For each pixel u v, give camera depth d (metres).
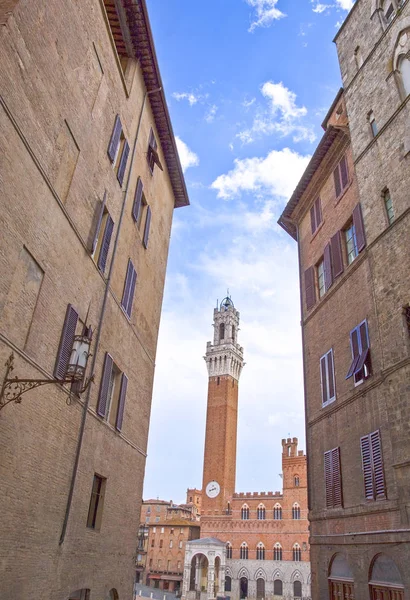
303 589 90.44
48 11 13.34
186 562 97.12
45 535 12.91
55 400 13.75
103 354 17.78
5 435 11.20
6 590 10.95
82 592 16.02
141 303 23.48
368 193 20.00
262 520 100.31
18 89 11.75
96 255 17.22
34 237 12.62
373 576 15.99
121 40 21.75
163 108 25.20
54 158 13.88
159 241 27.42
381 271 18.08
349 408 19.58
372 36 22.22
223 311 137.38
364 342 19.08
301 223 29.78
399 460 15.07
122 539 19.70
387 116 19.77
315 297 25.72
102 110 17.84
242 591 96.62
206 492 109.88
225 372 124.19
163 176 28.31
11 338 11.56
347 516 18.22
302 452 101.62
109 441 18.38
